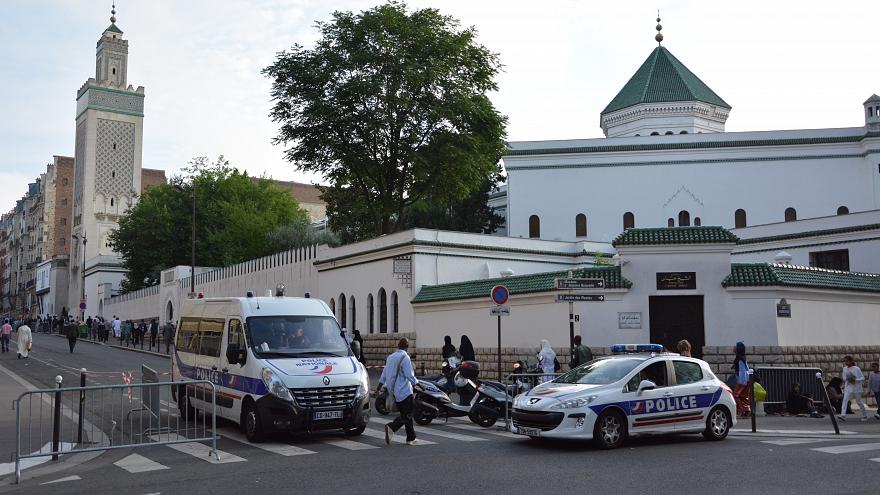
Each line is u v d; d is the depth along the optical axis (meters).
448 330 29.55
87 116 94.75
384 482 9.51
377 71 41.25
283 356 13.78
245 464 11.06
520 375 16.94
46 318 87.75
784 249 36.62
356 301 36.88
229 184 72.69
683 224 52.03
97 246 93.56
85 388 11.72
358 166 43.56
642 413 12.89
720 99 59.00
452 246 33.69
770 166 51.56
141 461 11.55
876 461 11.13
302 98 42.22
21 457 10.91
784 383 19.92
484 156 43.31
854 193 50.31
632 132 58.56
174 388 17.48
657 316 22.52
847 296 24.00
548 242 37.53
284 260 44.38
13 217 141.50
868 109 50.84
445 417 17.25
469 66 43.50
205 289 56.62
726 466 10.72
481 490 9.00
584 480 9.63
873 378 18.88
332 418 13.19
